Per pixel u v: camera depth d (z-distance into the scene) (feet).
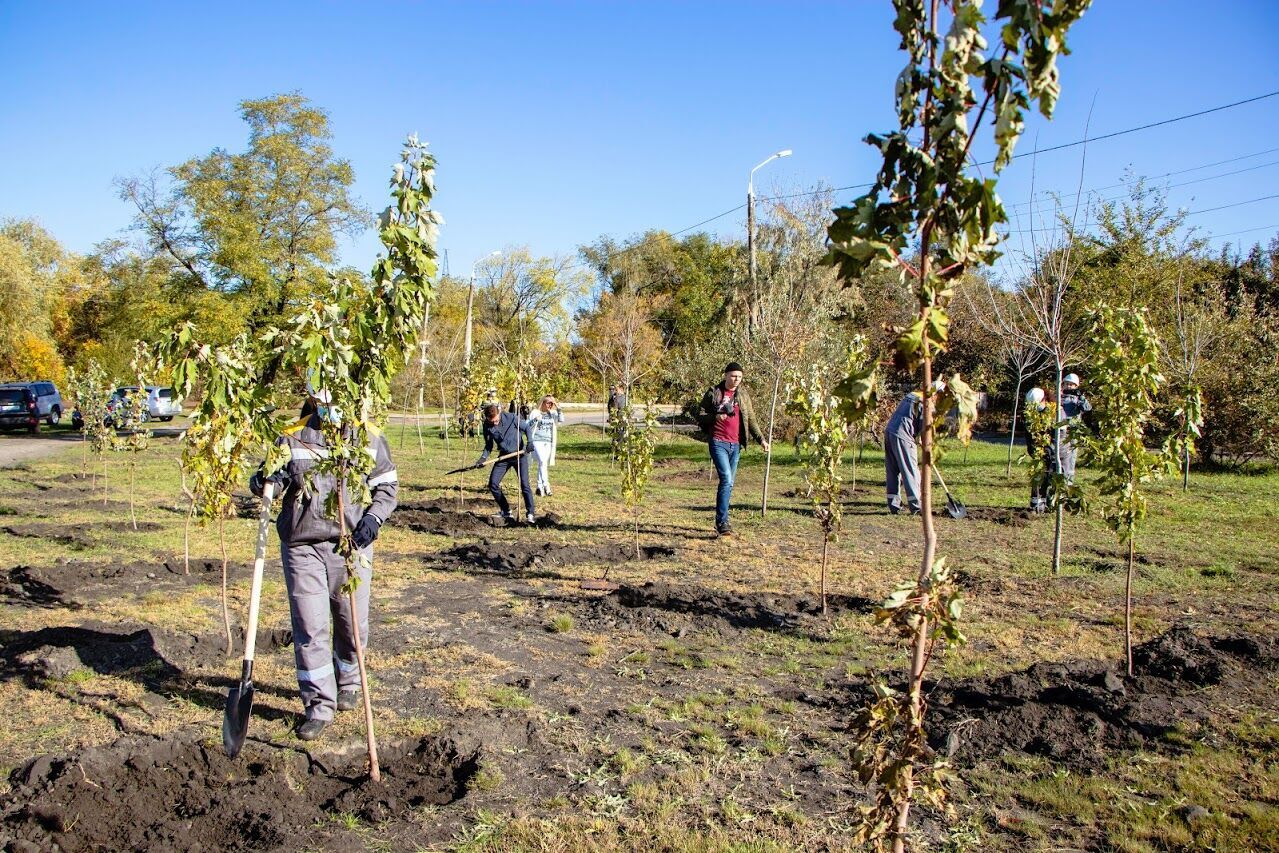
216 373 14.66
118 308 106.22
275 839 11.35
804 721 15.78
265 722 15.08
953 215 7.38
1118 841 11.53
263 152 98.99
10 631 20.62
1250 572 27.71
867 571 27.99
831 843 11.49
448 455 74.49
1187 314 58.18
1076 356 38.34
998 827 12.04
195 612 22.38
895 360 7.72
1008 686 16.74
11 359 143.02
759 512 41.37
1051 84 6.81
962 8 6.95
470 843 11.44
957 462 63.62
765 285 76.59
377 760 13.53
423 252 13.00
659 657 19.45
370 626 21.61
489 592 25.35
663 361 93.50
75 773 12.59
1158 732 14.82
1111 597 24.43
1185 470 48.37
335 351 12.35
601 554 30.86
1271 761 13.80
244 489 48.80
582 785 13.21
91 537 33.24
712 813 12.36
